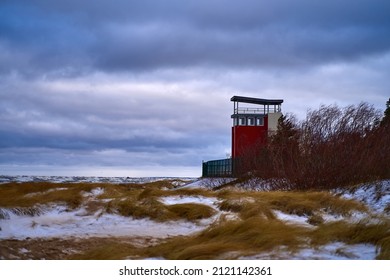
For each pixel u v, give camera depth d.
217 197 23.59
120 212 19.89
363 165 25.80
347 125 29.61
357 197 21.88
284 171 29.14
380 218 13.91
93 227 17.08
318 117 30.89
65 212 19.92
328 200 19.83
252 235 12.60
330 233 12.55
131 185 45.44
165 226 17.45
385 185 22.66
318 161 27.55
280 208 18.98
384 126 28.97
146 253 11.73
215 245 11.56
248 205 18.64
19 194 27.56
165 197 23.69
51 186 33.31
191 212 18.66
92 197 25.77
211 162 57.91
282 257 10.66
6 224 16.14
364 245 11.92
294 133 34.03
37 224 16.89
